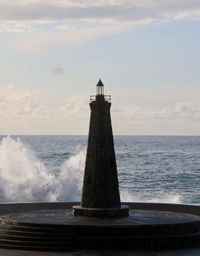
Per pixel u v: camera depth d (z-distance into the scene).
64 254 25.59
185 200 59.00
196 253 26.06
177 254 25.81
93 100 30.45
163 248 26.89
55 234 26.83
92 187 29.84
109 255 25.48
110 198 29.73
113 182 30.02
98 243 26.56
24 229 27.45
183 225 27.72
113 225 27.02
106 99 30.52
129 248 26.67
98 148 29.97
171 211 35.50
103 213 29.42
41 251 26.16
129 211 32.50
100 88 30.50
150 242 26.80
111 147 30.20
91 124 30.34
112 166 30.11
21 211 35.34
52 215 30.47
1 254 25.36
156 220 28.69
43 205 35.81
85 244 26.64
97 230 26.81
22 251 26.11
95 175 29.84
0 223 29.25
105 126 30.11
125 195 62.22
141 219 29.00
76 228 26.97
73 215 30.23
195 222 28.34
